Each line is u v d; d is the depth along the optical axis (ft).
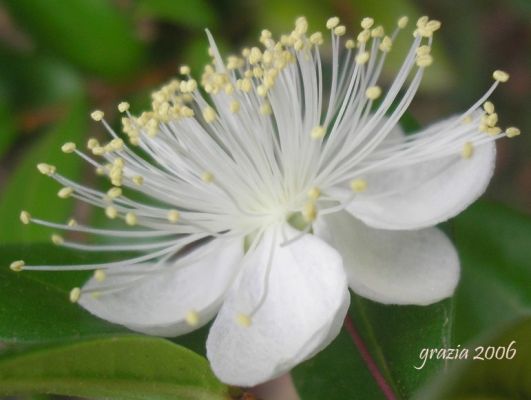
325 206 0.22
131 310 0.21
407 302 0.21
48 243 0.24
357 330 0.23
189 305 0.21
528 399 0.19
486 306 0.25
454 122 0.22
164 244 0.22
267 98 0.23
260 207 0.23
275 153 0.23
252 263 0.22
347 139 0.23
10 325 0.22
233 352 0.20
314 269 0.21
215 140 0.23
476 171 0.21
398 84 0.23
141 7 0.32
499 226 0.26
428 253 0.22
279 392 0.39
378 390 0.22
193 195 0.23
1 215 0.30
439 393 0.17
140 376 0.21
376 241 0.22
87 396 0.20
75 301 0.21
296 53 0.23
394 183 0.23
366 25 0.22
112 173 0.22
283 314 0.21
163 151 0.23
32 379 0.20
